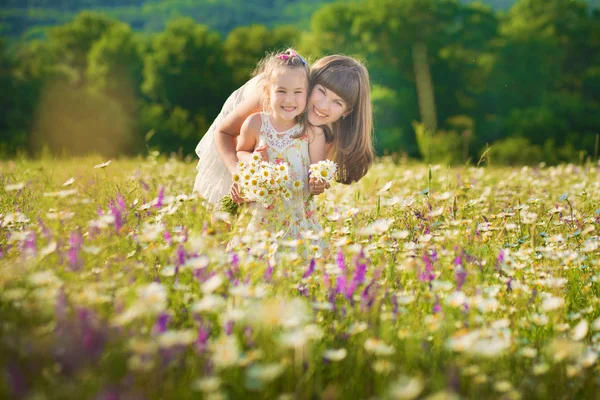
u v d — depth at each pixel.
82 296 2.11
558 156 41.09
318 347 2.09
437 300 2.43
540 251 3.49
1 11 126.62
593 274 3.20
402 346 2.16
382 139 46.25
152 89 47.69
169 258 2.62
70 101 42.44
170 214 3.46
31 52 48.94
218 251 2.57
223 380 1.86
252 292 2.15
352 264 2.69
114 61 48.25
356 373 1.94
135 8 154.25
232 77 49.22
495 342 1.94
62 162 8.30
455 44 49.81
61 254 2.55
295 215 3.68
